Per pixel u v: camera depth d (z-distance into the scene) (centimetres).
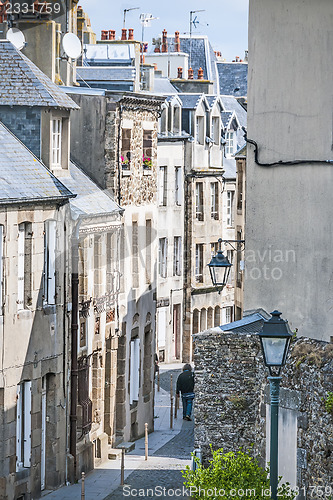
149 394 8219
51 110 7006
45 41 8119
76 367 6950
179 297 12100
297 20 5072
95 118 7925
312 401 4559
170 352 11931
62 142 7269
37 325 6569
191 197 12238
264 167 5125
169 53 14600
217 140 12950
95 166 7838
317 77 5053
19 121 6981
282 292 5106
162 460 7406
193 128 12350
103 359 7281
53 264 6712
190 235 12225
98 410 7312
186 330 12181
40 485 6650
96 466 7250
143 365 8031
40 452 6638
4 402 6266
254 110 5147
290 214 5088
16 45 8012
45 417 6769
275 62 5106
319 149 5050
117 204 7556
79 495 6625
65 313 6831
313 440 4534
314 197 5053
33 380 6544
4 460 6262
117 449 7538
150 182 8306
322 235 5044
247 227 5153
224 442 4997
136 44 10519
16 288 6369
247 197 5150
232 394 5000
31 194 6431
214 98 12888
